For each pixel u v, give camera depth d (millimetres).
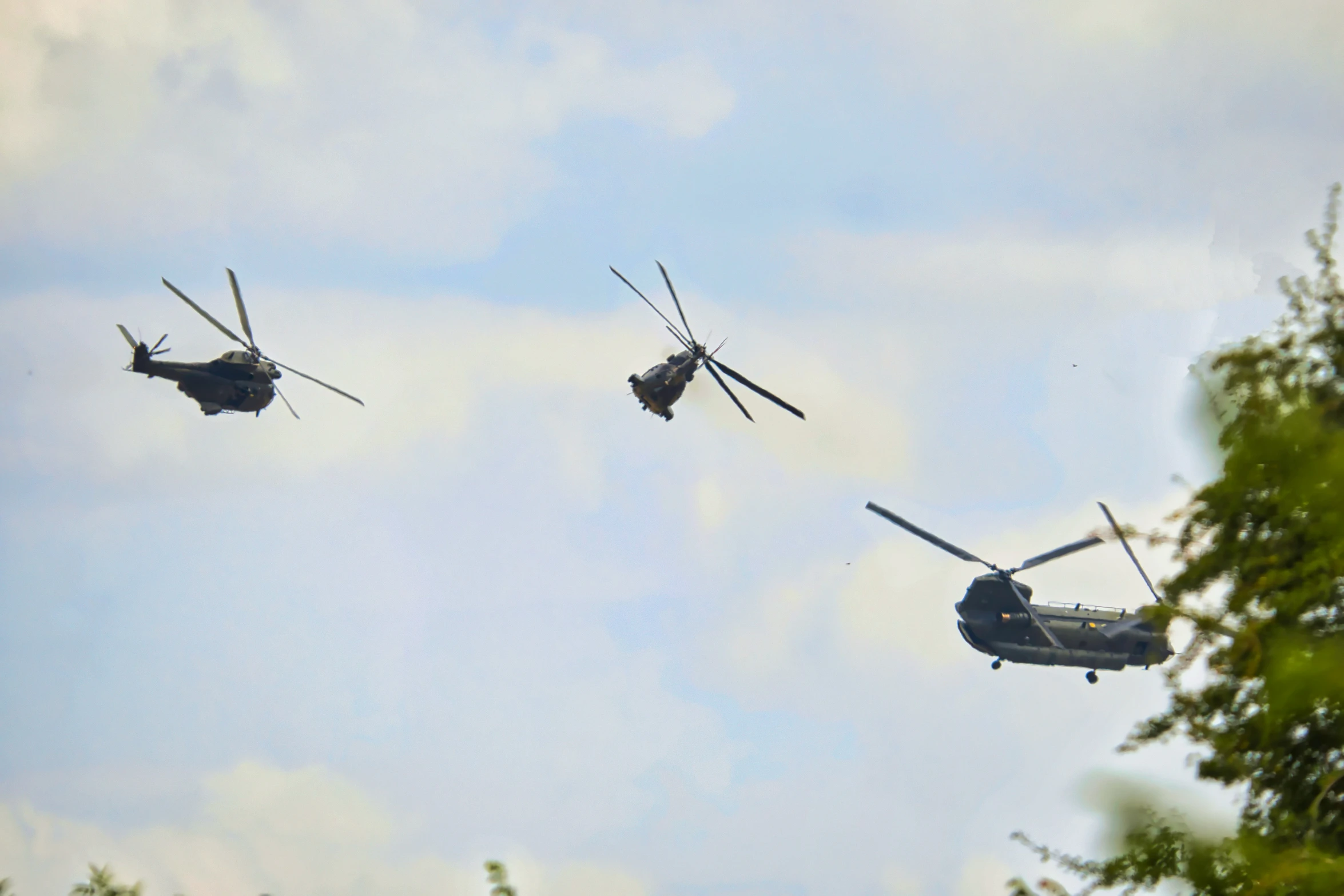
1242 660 48219
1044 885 44406
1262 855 42750
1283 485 47594
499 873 50188
